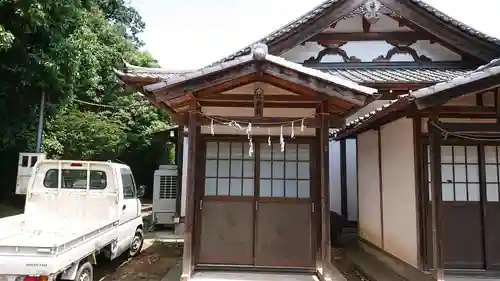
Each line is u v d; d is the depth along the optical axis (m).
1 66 9.51
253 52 4.59
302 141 5.96
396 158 6.54
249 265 5.73
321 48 8.92
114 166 6.63
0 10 8.64
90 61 11.09
